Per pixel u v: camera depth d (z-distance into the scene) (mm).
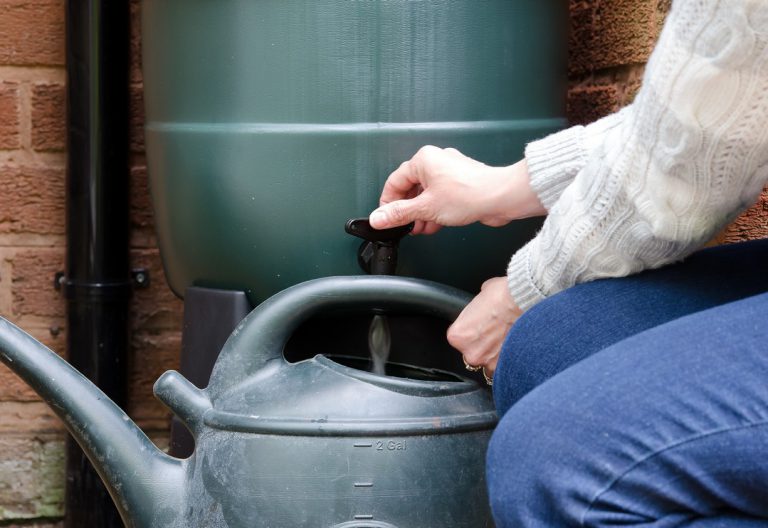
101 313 1616
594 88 1546
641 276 879
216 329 1250
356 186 1157
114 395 1636
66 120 1596
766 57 694
